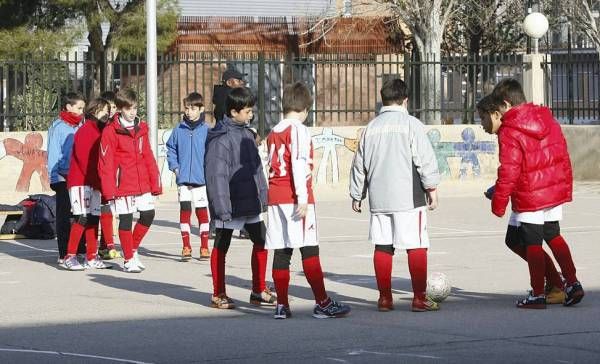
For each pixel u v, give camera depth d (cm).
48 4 4550
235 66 3484
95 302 1426
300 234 1272
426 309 1327
